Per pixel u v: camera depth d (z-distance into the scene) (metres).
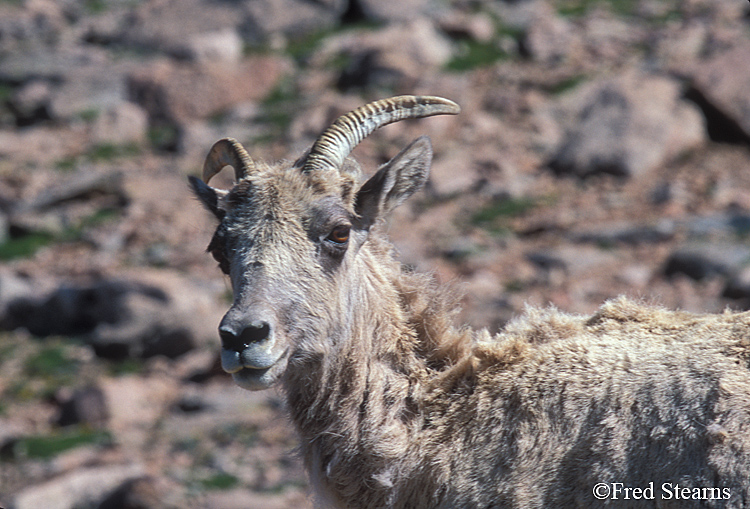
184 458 42.94
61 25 130.38
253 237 18.81
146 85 109.06
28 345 62.28
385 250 21.17
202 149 98.06
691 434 16.77
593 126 85.38
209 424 47.12
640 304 20.05
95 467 40.56
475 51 112.44
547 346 19.00
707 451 16.56
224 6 125.81
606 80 98.62
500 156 86.62
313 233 18.92
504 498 17.84
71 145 101.38
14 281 68.56
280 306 18.31
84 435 46.91
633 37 110.62
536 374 18.52
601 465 17.25
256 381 17.97
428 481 18.67
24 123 108.62
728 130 84.19
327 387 19.38
